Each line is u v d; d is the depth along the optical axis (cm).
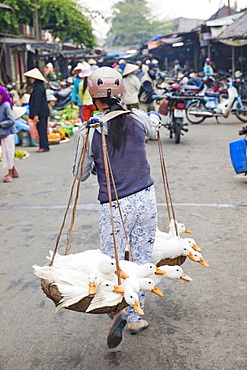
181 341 321
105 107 291
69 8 2675
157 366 294
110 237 293
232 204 637
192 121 1521
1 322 358
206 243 499
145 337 328
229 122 1545
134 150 288
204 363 295
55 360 307
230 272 426
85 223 583
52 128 1384
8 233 561
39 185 798
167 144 1152
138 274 278
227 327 336
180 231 344
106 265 264
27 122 1321
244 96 1733
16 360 309
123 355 308
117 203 281
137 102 1140
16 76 2500
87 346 321
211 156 978
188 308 366
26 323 355
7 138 819
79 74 1319
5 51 2225
